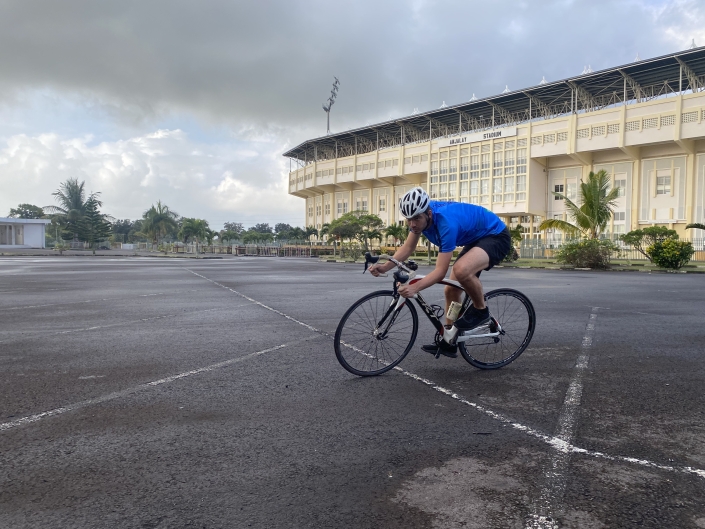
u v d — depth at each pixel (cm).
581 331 638
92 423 309
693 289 1296
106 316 770
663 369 445
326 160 7300
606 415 326
